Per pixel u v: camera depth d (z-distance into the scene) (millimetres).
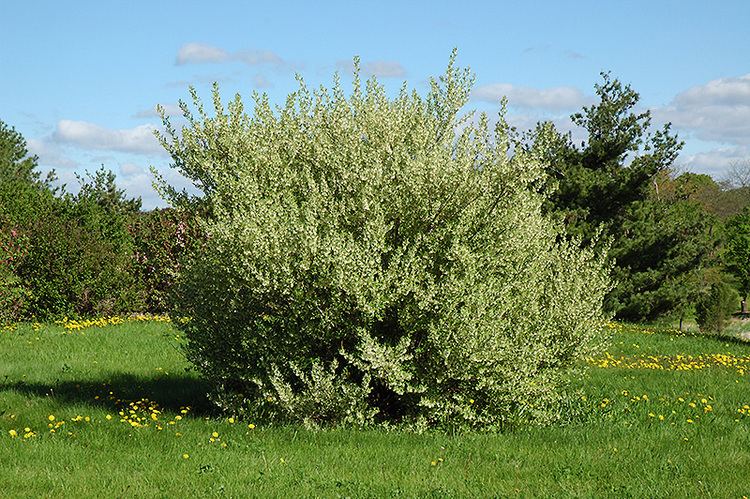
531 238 9406
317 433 8609
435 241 8672
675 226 27797
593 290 10070
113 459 7523
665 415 10367
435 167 8664
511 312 9188
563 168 27469
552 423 9922
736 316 34938
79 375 12570
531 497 6633
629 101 28062
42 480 6766
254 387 9492
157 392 11422
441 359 8602
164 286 21094
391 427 8984
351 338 8812
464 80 9625
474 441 8539
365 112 9570
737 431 9516
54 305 19188
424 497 6500
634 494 6766
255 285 8484
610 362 15992
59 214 20578
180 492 6516
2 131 40344
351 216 8781
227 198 9227
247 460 7508
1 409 9719
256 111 9867
